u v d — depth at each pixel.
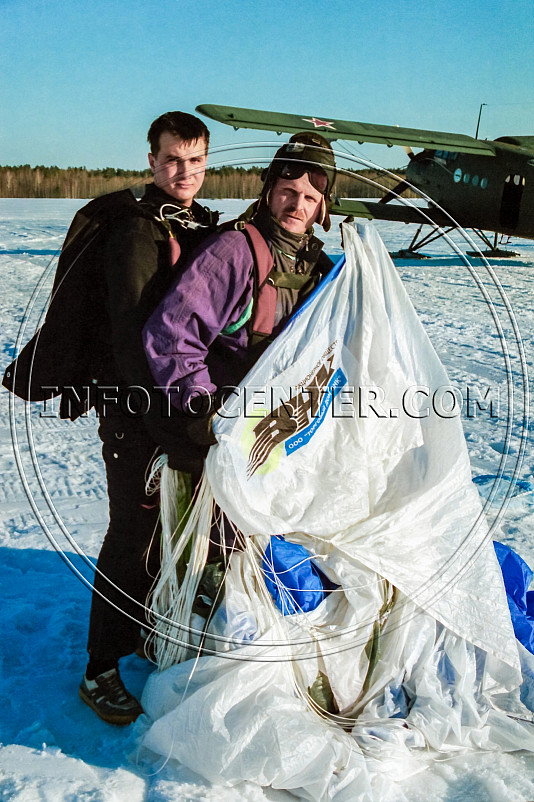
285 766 1.83
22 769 1.94
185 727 1.93
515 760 2.06
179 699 2.04
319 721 2.03
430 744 2.07
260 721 1.89
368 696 2.13
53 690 2.32
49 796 1.82
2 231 16.16
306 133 2.16
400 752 2.00
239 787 1.89
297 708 1.98
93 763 2.00
